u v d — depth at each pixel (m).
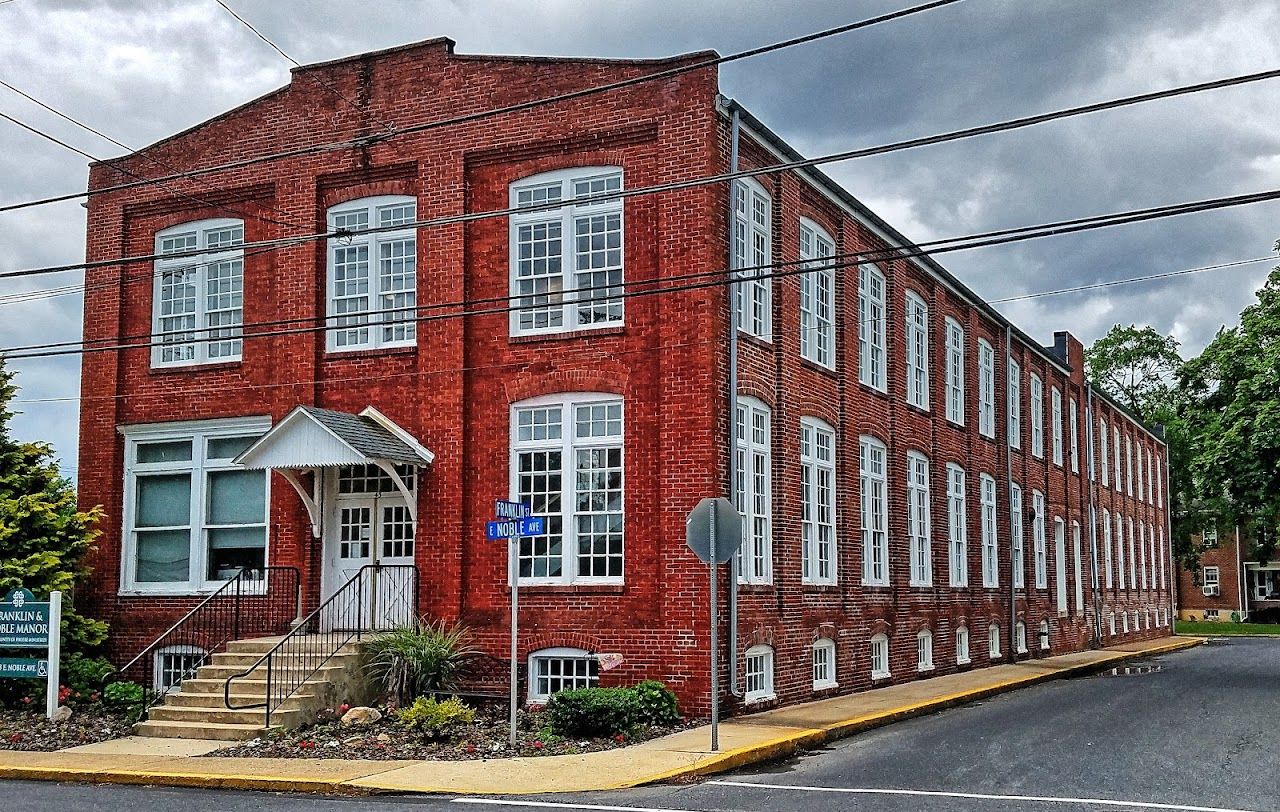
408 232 22.05
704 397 19.50
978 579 33.16
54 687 19.34
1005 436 36.38
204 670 19.75
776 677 21.42
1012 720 20.47
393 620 21.05
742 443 21.02
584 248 20.77
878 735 18.70
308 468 21.45
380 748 16.52
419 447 21.23
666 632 19.33
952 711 22.47
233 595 22.36
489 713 19.34
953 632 30.98
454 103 21.78
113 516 23.70
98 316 24.28
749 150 21.67
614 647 19.64
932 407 30.52
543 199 21.09
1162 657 43.25
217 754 16.53
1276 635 69.31
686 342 19.72
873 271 27.61
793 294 23.20
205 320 23.55
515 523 16.25
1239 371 34.28
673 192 19.98
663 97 20.25
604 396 20.33
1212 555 88.88
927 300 30.92
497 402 20.95
